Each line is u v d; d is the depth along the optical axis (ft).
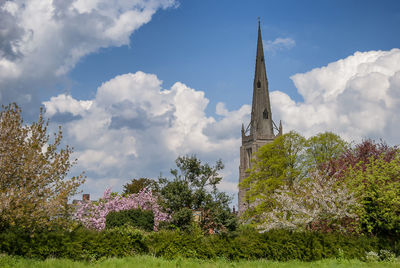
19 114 75.61
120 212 114.83
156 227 119.34
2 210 64.23
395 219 87.56
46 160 73.51
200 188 99.04
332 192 94.73
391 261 75.87
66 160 75.15
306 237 79.77
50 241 67.41
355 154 137.90
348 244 80.89
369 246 81.10
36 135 75.25
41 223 69.82
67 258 66.28
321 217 92.63
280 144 174.91
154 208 127.44
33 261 60.75
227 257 76.69
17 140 73.61
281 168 168.55
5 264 55.57
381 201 90.53
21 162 71.10
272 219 98.78
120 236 74.08
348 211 92.27
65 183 73.41
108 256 71.15
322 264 69.26
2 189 68.49
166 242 75.82
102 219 117.60
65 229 73.20
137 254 73.72
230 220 98.07
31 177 70.28
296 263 71.46
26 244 65.46
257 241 78.95
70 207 76.07
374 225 90.17
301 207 96.58
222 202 100.37
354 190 94.43
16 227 68.64
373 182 92.63
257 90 397.80
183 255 75.20
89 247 70.64
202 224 98.78
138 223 112.88
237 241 78.33
